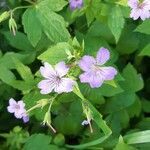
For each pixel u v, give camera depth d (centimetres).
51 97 21
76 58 19
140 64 27
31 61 23
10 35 23
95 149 22
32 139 22
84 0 22
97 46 22
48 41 23
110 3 22
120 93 23
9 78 22
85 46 22
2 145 24
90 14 22
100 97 22
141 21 24
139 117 25
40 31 21
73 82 19
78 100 22
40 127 25
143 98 26
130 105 24
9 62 22
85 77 19
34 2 22
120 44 24
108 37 23
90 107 20
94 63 19
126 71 23
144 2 21
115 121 23
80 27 24
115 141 22
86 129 23
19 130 24
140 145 22
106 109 23
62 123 23
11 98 22
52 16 21
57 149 22
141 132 21
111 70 19
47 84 19
